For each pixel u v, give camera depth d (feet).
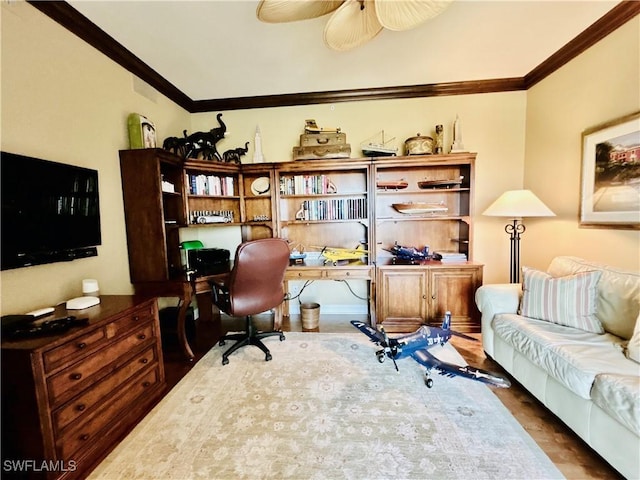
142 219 7.49
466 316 9.20
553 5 6.05
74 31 6.05
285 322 10.42
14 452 3.93
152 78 8.48
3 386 3.83
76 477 4.20
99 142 6.76
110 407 4.92
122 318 5.27
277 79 9.12
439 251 10.58
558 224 8.41
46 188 5.28
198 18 6.12
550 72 8.51
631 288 5.20
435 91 9.91
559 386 4.83
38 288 5.33
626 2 5.95
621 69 6.39
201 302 10.76
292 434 4.93
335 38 5.31
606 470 4.11
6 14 4.81
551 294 5.99
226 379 6.68
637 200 6.04
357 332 9.32
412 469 4.18
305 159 9.72
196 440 4.84
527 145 9.73
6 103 4.82
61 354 4.12
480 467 4.19
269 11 4.63
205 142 9.63
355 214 10.17
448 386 6.26
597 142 6.97
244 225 10.68
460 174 10.20
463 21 6.49
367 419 5.25
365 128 10.42
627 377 3.91
